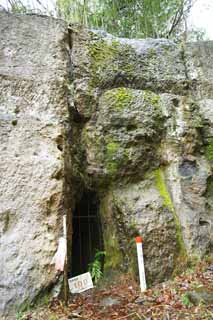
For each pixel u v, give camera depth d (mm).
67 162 4516
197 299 3695
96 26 8617
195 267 4578
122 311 3576
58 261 3809
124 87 5383
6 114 4242
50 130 4418
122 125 5043
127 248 4504
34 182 4113
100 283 4500
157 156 5203
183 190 5090
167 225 4656
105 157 4895
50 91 4574
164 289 4102
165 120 5359
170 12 9828
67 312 3641
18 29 4648
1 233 3836
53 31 4891
